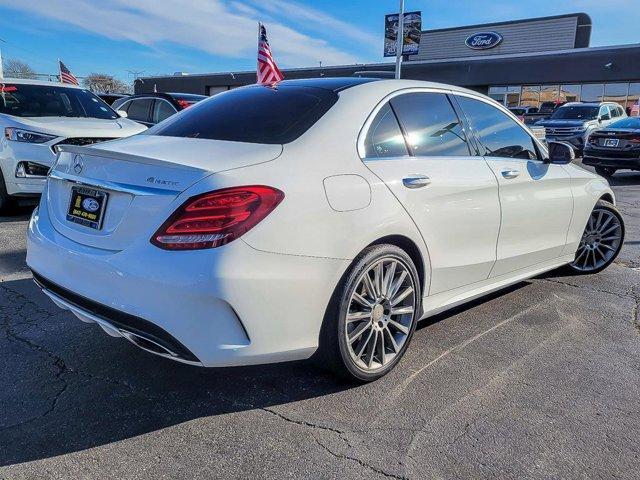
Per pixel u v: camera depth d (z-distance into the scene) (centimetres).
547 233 437
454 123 363
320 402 283
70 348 334
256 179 246
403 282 312
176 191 240
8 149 662
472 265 362
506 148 405
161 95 1061
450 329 384
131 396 283
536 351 352
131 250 245
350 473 229
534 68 2972
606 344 367
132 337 254
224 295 234
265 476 226
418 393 295
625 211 910
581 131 1712
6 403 273
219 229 234
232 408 275
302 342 265
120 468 228
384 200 291
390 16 2180
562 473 234
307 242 255
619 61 2684
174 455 237
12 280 453
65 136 670
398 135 321
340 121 296
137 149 277
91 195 273
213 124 315
